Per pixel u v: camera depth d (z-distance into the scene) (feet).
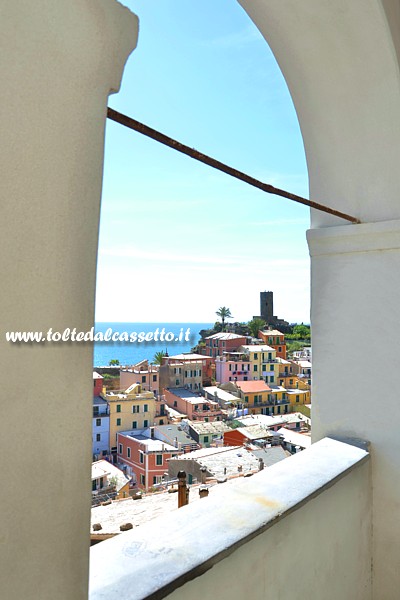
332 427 8.83
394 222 8.06
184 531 4.97
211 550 4.58
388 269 8.33
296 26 7.81
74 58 2.73
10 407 2.46
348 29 7.52
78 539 2.83
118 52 2.98
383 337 8.38
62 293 2.71
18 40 2.45
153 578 4.06
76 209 2.78
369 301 8.52
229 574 4.91
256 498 5.85
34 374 2.57
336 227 8.66
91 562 4.30
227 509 5.53
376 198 8.42
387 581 8.26
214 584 4.70
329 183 8.84
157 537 4.82
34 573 2.60
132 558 4.39
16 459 2.50
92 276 2.90
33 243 2.55
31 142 2.53
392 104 7.93
